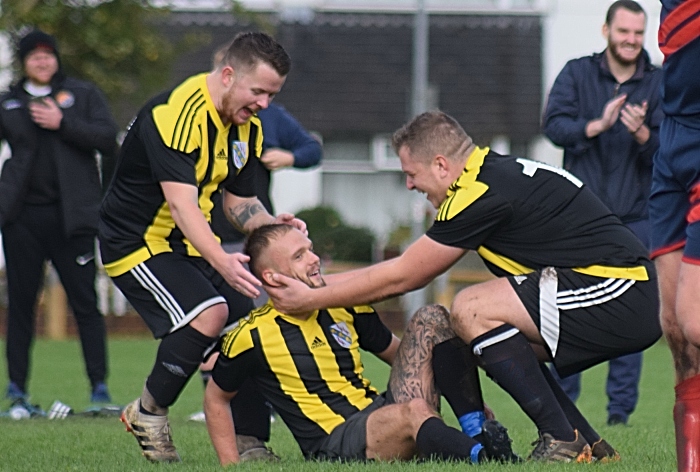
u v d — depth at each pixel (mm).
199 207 18328
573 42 81438
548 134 27719
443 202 17438
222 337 18656
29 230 29469
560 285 16938
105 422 25922
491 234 17359
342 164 81625
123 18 59750
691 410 14133
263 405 19078
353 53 82688
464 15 84062
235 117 18344
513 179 17219
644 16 27438
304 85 81062
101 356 30406
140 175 18391
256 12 67375
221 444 17844
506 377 16812
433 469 15305
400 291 17406
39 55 29359
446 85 80750
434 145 17406
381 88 81250
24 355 29594
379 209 83312
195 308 17938
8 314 29625
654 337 17125
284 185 81000
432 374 17547
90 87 30094
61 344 55719
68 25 58594
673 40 14805
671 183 15336
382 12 84375
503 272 17609
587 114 27625
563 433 16859
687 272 14148
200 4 82312
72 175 29516
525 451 19828
